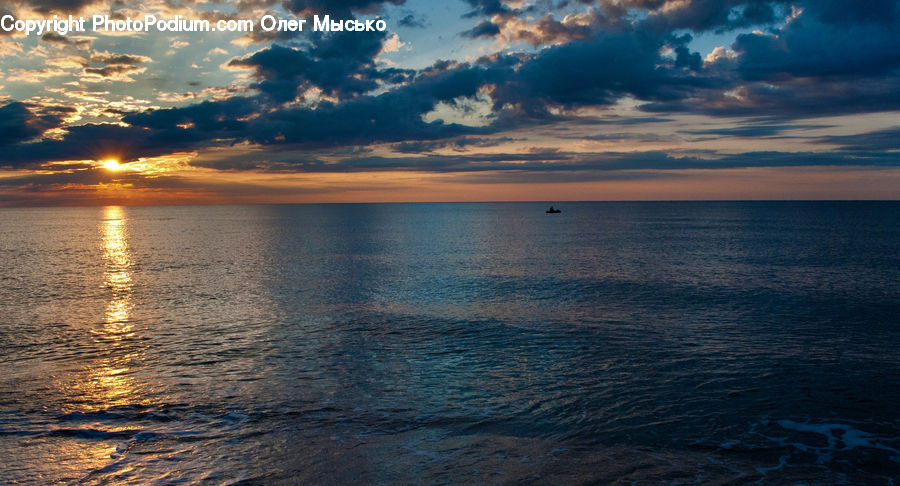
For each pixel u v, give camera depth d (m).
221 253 58.28
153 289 34.22
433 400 14.28
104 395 14.59
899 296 29.62
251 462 10.46
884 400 14.17
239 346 20.08
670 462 10.56
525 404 13.95
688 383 15.58
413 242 71.69
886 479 10.01
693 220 137.00
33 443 11.39
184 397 14.45
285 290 33.56
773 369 16.83
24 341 20.86
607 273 40.12
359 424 12.56
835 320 23.91
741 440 11.69
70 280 38.50
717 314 25.41
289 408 13.64
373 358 18.44
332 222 144.25
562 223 127.00
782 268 41.56
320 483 9.61
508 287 34.09
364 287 34.62
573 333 21.83
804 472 10.21
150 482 9.64
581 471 10.11
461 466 10.29
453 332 22.20
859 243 62.59
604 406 13.77
